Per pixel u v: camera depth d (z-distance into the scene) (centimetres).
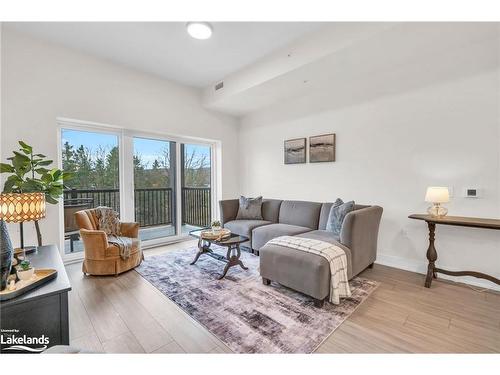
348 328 181
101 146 365
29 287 124
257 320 192
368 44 250
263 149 483
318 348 159
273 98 419
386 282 264
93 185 359
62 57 306
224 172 511
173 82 421
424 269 289
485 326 183
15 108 275
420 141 290
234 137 527
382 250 324
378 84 322
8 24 260
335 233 304
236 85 385
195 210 493
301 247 238
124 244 288
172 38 289
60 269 155
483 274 235
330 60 282
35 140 288
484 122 248
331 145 372
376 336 171
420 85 288
